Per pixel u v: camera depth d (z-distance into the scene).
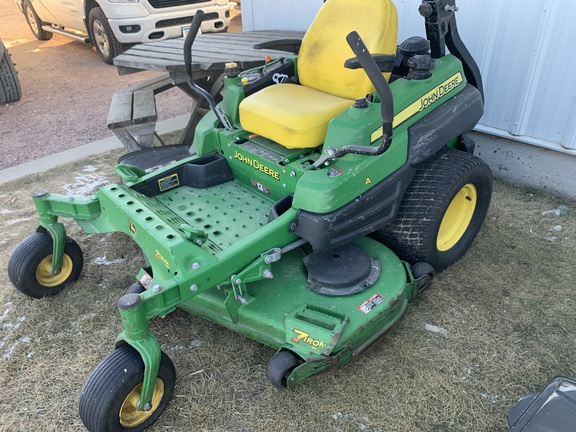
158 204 2.72
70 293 3.06
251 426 2.19
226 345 2.62
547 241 3.22
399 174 2.56
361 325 2.27
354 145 2.29
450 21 2.88
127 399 2.07
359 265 2.54
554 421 1.66
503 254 3.12
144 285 2.46
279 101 2.81
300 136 2.60
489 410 2.19
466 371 2.37
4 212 4.00
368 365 2.43
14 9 13.14
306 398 2.29
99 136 5.42
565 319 2.62
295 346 2.17
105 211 2.67
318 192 2.33
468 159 2.84
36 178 4.50
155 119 4.00
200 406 2.29
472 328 2.60
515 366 2.38
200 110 4.61
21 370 2.56
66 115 6.06
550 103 3.47
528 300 2.76
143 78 7.30
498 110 3.78
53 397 2.40
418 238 2.71
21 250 2.87
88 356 2.61
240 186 3.06
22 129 5.72
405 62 2.99
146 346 2.01
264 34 5.06
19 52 8.98
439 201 2.67
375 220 2.55
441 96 2.76
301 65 3.17
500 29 3.54
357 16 2.86
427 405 2.22
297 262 2.68
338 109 2.71
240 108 2.90
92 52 8.75
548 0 3.23
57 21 8.73
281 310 2.36
